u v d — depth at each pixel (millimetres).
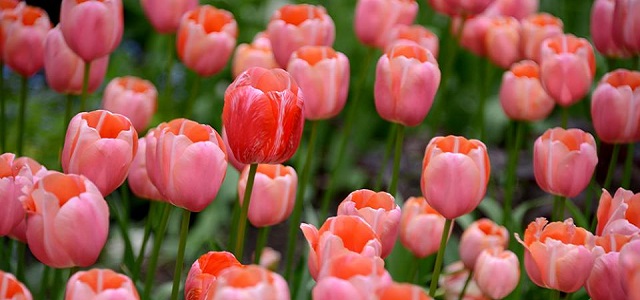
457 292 1859
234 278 1291
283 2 3369
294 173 1652
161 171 1462
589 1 3455
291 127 1473
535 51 2006
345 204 1477
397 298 1275
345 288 1306
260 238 1693
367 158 2789
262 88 1475
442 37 3291
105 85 3250
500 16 2193
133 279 1734
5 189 1435
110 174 1480
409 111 1648
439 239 1678
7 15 1801
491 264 1642
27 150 2789
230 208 2965
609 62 1920
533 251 1493
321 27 1809
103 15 1662
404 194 2604
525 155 2635
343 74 1698
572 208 1837
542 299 1882
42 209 1392
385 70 1642
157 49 3439
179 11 1956
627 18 1776
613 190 2182
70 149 1476
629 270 1419
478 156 1516
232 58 3354
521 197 2357
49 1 3842
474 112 3234
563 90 1777
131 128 1489
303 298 1764
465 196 1519
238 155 1479
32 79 3240
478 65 3248
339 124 3242
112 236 2686
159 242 1638
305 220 2641
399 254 1915
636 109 1692
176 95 3273
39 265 2111
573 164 1607
